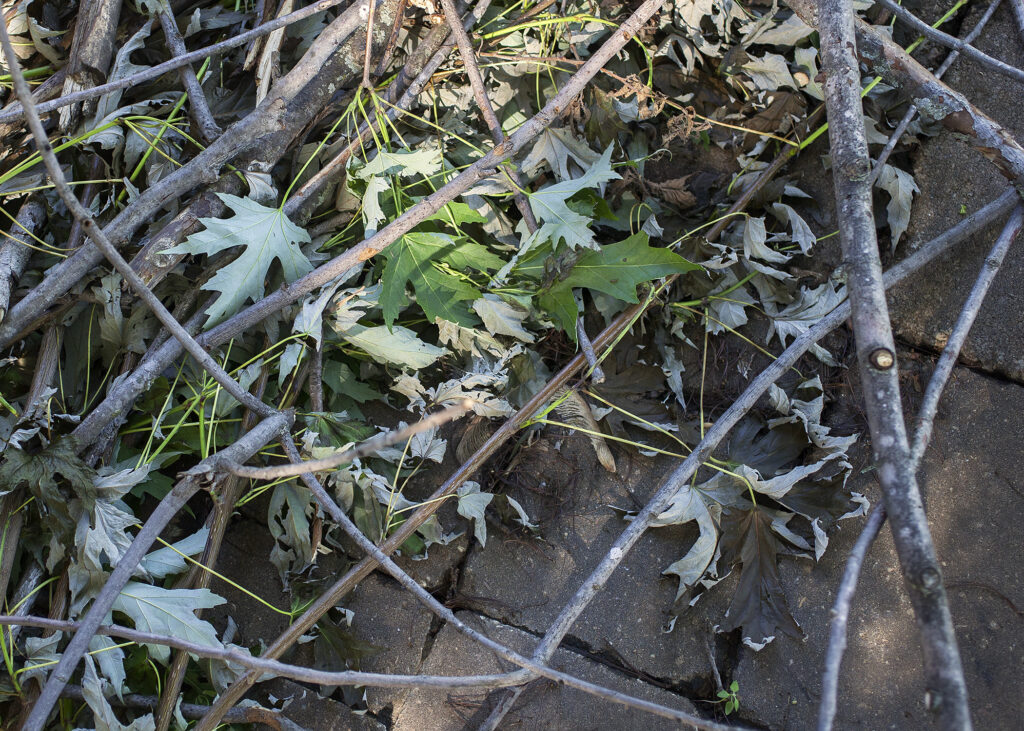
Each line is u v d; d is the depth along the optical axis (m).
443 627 1.10
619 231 1.17
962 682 0.80
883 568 1.09
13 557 1.03
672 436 1.11
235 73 1.18
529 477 1.13
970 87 1.18
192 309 1.09
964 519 1.10
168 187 1.06
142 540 0.99
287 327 1.11
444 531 1.12
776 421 1.12
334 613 1.09
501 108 1.19
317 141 1.15
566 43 1.19
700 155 1.20
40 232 1.10
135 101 1.15
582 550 1.11
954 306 1.14
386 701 1.08
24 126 1.12
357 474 1.07
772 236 1.16
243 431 1.07
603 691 0.91
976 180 1.16
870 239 0.91
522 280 1.12
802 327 1.14
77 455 1.03
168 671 1.03
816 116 1.17
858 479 1.12
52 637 1.01
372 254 1.05
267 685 1.08
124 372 1.07
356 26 1.10
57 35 1.15
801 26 1.17
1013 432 1.11
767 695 1.07
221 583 1.11
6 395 1.09
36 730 0.95
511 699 1.04
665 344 1.15
